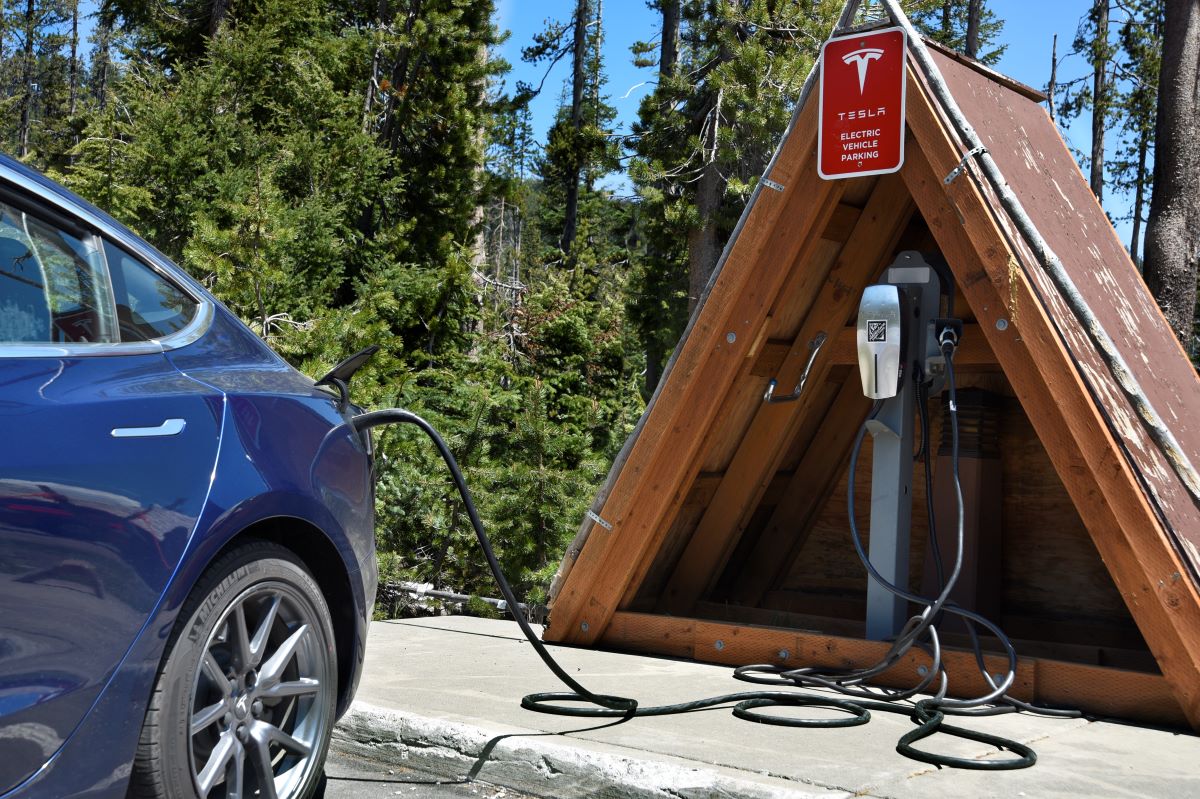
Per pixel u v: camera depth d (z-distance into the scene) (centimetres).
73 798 204
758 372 516
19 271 224
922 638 480
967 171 414
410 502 714
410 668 457
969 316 498
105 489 213
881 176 506
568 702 396
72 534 204
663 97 1805
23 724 194
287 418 275
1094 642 523
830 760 319
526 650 511
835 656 456
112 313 245
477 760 332
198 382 253
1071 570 535
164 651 227
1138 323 508
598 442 1351
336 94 1652
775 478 598
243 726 250
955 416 423
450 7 1931
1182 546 373
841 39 448
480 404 775
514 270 4191
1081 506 388
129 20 2002
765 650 475
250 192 919
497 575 371
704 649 495
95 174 1193
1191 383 524
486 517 716
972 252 416
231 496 242
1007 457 555
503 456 774
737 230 478
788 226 467
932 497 500
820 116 452
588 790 310
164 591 222
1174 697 378
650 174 1755
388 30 1895
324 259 1209
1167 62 1398
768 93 1599
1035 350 395
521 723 357
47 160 1733
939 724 361
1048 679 407
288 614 271
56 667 200
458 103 1928
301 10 1777
